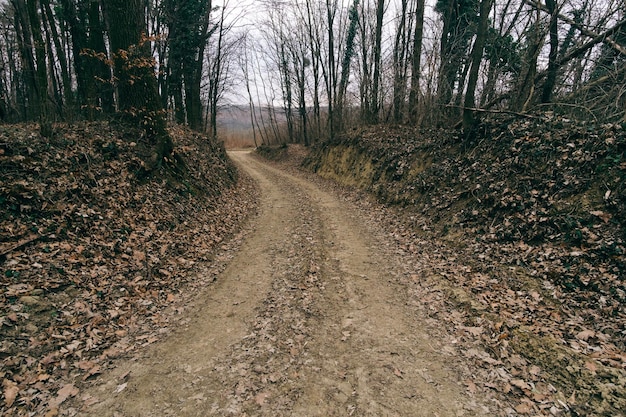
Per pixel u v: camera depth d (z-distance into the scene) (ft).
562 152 26.50
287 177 81.56
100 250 21.97
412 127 55.88
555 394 12.98
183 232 30.09
